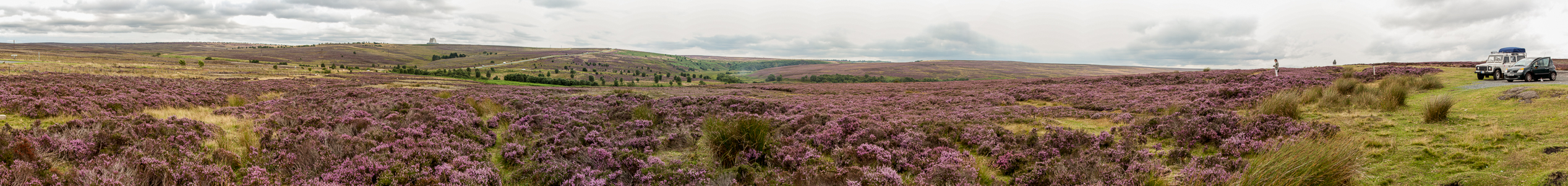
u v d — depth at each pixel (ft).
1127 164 28.66
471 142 37.58
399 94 92.94
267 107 59.06
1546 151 24.27
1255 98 61.87
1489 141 27.78
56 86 67.67
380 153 30.78
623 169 28.78
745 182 26.78
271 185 24.50
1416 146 28.40
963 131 40.93
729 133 31.99
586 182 25.62
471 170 26.99
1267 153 26.45
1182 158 30.32
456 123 45.19
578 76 631.56
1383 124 36.45
